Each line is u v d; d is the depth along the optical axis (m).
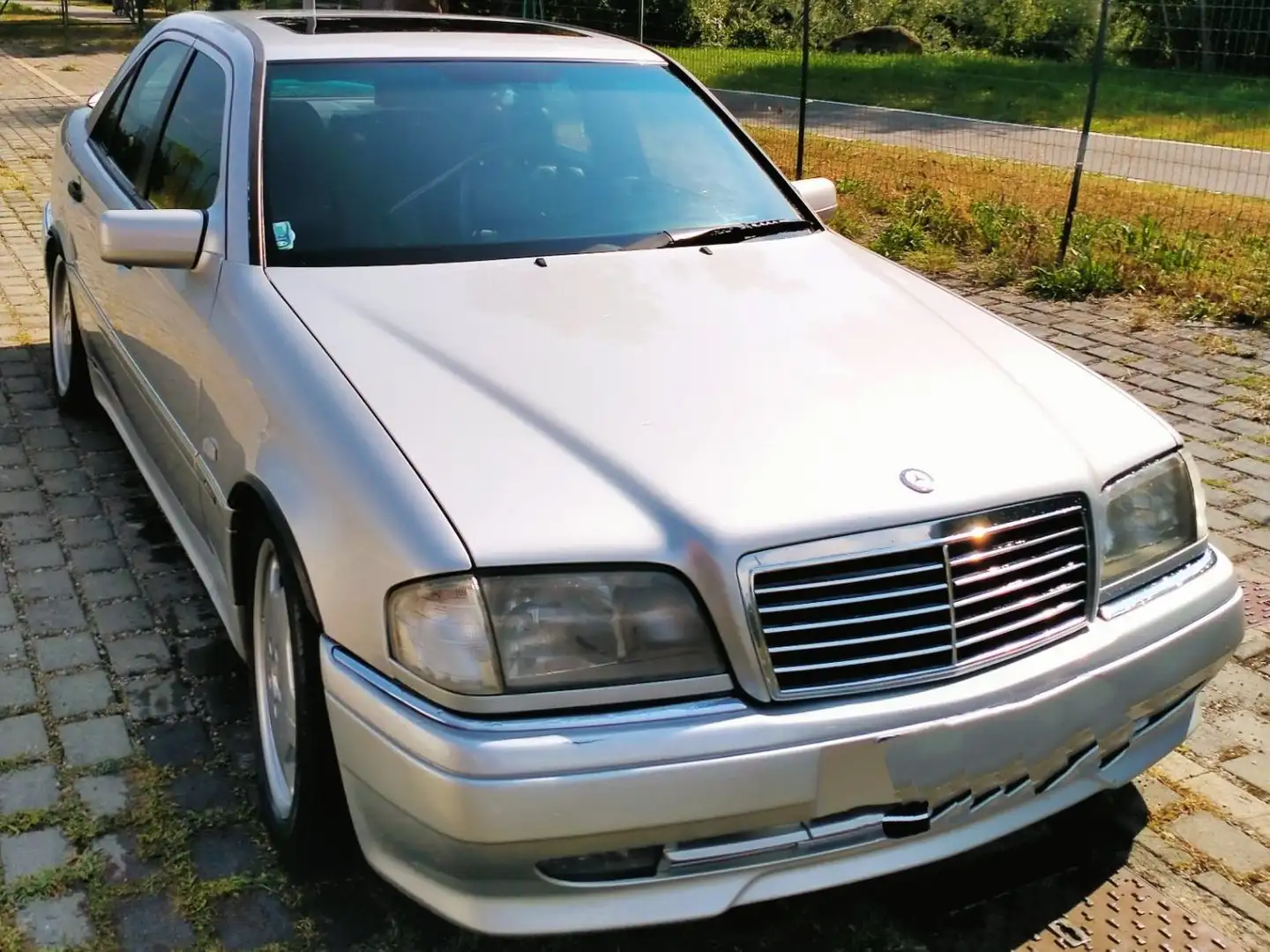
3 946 2.38
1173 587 2.62
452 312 2.80
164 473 3.62
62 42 23.62
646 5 26.05
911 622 2.21
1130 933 2.58
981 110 18.03
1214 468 5.05
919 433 2.48
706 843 2.14
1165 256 8.06
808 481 2.27
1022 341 3.16
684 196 3.62
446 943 2.46
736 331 2.85
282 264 2.99
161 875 2.60
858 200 10.36
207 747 3.04
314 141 3.28
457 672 2.06
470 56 3.72
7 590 3.76
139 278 3.61
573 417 2.40
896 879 2.73
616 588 2.12
